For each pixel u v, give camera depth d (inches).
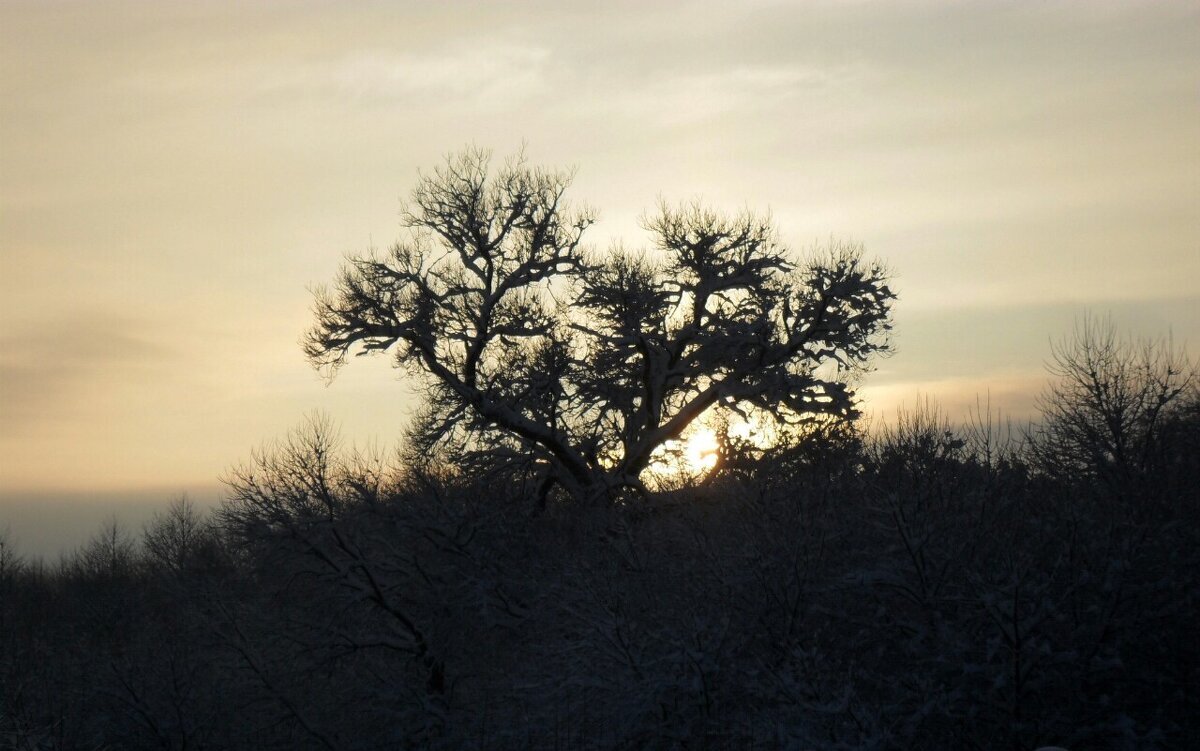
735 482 1166.3
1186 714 729.6
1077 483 947.3
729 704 954.7
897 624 826.2
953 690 768.9
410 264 1861.5
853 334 1884.8
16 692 1625.2
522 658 1427.2
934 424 944.3
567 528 1691.7
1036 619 721.0
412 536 1679.4
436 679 1578.5
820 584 935.7
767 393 1840.6
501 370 1883.6
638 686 992.9
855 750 729.6
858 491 975.6
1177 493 841.5
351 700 1579.7
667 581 1136.2
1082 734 716.0
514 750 1150.3
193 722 1565.0
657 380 1947.6
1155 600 745.0
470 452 1854.1
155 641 1721.2
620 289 1883.6
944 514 841.5
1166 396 1027.9
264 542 1584.6
